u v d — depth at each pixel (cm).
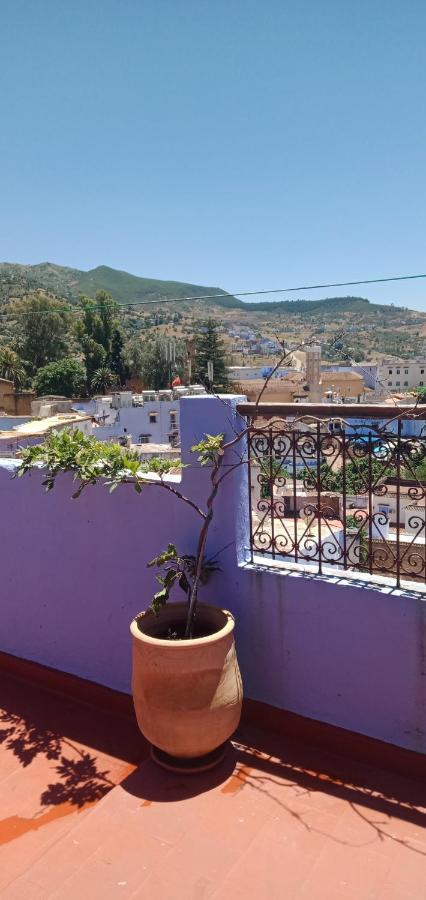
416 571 307
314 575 299
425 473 266
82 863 239
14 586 398
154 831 253
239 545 316
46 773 302
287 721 312
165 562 322
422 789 275
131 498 340
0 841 257
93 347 6969
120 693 358
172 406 4131
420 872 230
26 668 396
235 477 309
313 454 292
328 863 235
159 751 301
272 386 3050
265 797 272
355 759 295
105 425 3981
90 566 362
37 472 373
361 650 287
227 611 299
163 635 309
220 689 276
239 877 230
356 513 299
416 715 278
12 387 5138
